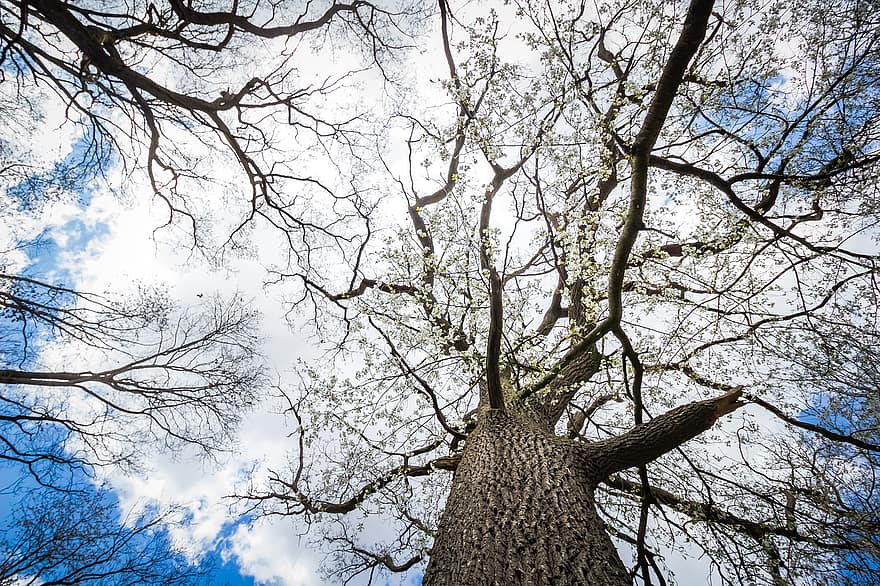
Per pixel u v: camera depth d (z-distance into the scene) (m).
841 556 4.61
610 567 2.34
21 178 5.62
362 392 5.77
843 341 4.64
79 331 5.77
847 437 4.64
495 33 4.66
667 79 3.15
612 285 3.59
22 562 5.40
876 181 4.15
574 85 4.43
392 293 5.60
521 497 2.87
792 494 5.26
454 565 2.45
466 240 5.00
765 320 4.95
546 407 5.23
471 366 5.03
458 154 5.90
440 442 5.82
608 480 5.26
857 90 3.82
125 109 6.26
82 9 4.50
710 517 5.04
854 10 3.70
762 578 4.86
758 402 5.03
